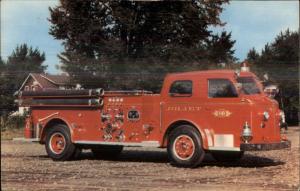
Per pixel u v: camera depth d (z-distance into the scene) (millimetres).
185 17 35062
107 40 33906
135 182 11141
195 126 13734
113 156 16953
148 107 14523
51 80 28406
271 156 16719
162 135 14211
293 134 27500
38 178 11805
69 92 15727
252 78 13812
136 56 34594
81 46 34875
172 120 14055
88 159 16375
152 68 33938
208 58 35469
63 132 15891
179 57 34531
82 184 10906
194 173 12609
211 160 15758
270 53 41219
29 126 16641
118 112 15031
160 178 11766
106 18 34844
